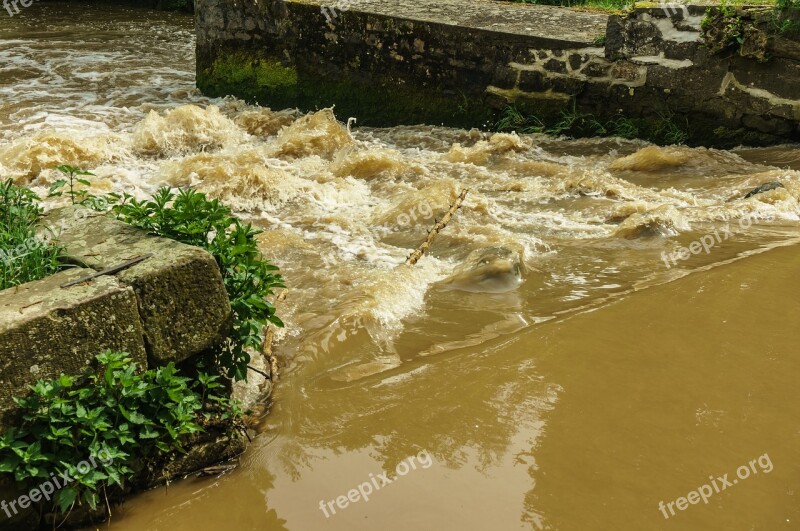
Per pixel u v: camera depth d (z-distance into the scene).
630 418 3.85
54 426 3.07
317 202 7.03
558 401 3.97
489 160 8.19
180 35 15.36
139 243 3.64
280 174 7.26
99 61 12.80
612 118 8.64
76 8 18.06
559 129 8.78
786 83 7.69
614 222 6.46
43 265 3.60
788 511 3.26
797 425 3.80
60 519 3.16
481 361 4.33
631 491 3.37
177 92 11.09
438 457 3.58
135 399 3.23
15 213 4.05
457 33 9.09
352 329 4.61
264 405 3.98
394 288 5.09
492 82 9.09
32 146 7.80
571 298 5.09
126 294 3.24
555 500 3.32
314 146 8.58
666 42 8.15
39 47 13.70
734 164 7.64
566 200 7.04
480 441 3.69
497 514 3.24
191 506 3.31
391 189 7.39
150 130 8.58
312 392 4.07
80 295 3.17
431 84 9.42
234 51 10.60
